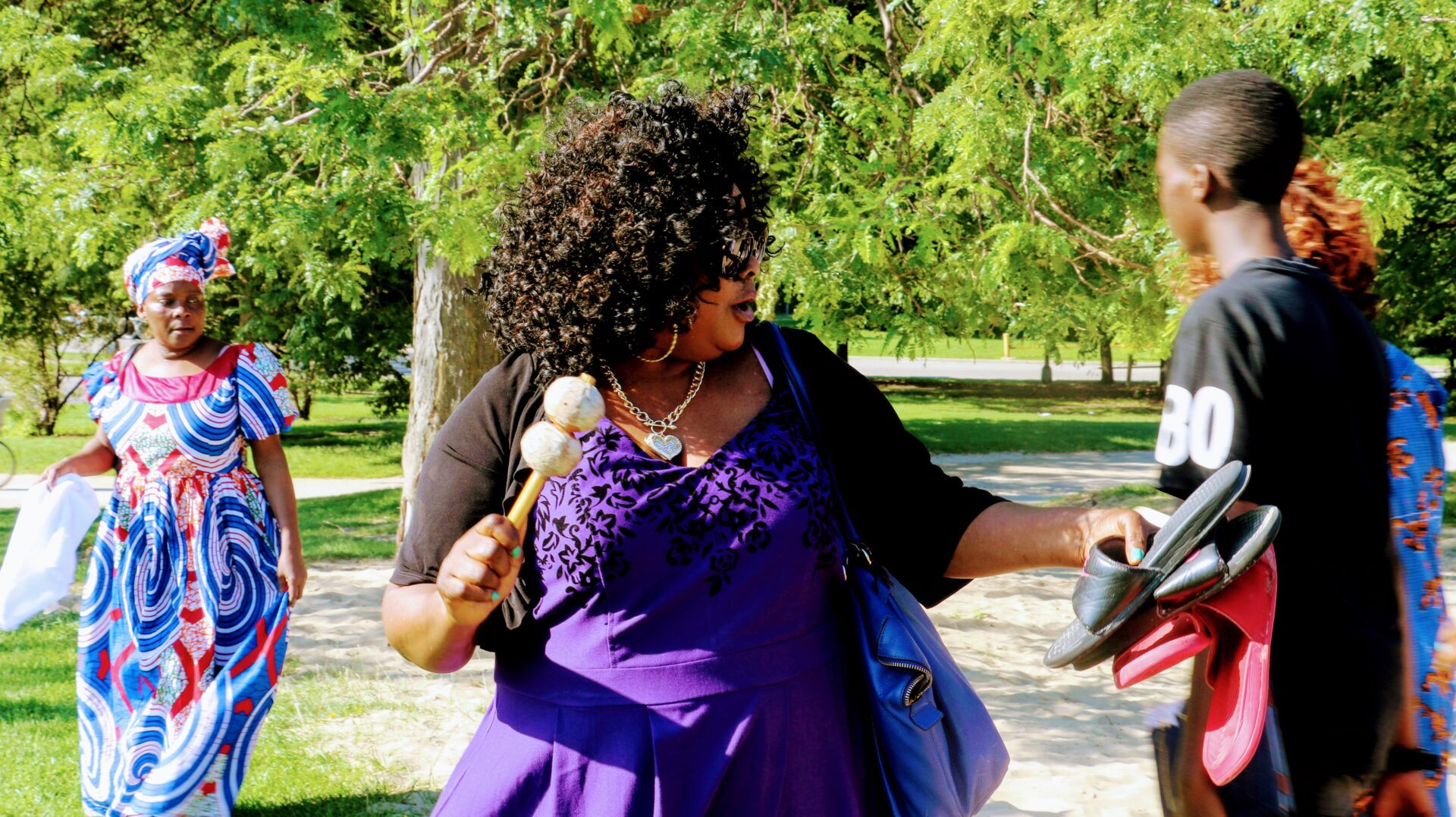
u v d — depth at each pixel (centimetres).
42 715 494
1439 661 211
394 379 2150
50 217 631
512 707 188
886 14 673
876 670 185
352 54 614
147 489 343
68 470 359
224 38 1126
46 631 661
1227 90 193
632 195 179
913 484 197
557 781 179
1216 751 171
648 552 179
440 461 188
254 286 1817
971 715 192
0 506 1458
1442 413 213
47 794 395
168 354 355
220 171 589
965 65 587
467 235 550
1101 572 161
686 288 180
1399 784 201
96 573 341
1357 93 614
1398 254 1288
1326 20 507
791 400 195
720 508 180
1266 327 177
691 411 189
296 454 2156
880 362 4666
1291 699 180
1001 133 547
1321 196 226
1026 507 190
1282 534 178
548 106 685
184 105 608
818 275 553
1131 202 585
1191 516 158
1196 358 180
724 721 178
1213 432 176
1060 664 168
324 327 1831
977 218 614
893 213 572
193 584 341
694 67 595
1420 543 207
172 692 336
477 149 596
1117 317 563
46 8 1121
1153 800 401
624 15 592
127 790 328
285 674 562
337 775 419
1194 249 204
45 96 720
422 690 529
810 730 184
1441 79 575
